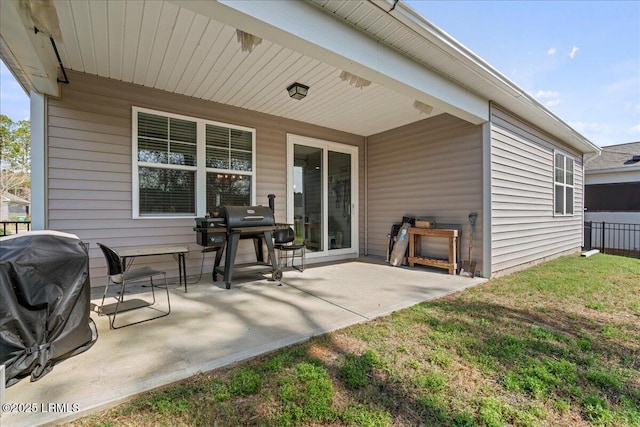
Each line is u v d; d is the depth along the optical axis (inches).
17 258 70.5
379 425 56.1
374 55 115.9
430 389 67.1
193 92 166.7
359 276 180.5
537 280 173.6
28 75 114.7
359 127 235.3
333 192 243.0
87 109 142.9
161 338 91.0
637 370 77.2
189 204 173.8
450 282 166.7
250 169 196.4
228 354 81.0
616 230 354.9
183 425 55.6
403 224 219.3
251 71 142.1
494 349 86.4
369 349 85.4
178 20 103.5
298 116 209.2
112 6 95.7
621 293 147.3
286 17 91.8
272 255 167.5
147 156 159.5
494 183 179.9
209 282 162.1
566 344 90.9
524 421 57.5
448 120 199.0
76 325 80.0
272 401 62.2
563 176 276.8
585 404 63.1
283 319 107.9
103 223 147.1
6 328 66.9
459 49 126.5
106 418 57.5
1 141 706.8
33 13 84.1
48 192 134.0
